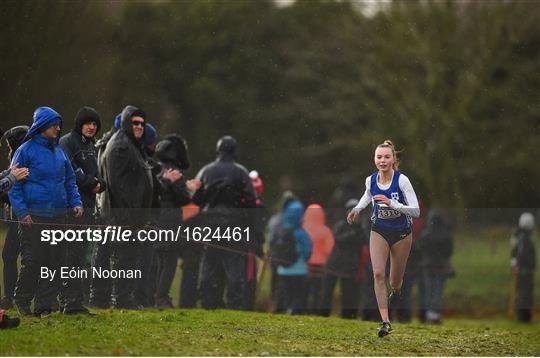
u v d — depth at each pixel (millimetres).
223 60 93438
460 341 27969
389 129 83188
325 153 92125
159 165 31922
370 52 85875
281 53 95438
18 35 60031
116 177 30172
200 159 90688
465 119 80000
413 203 25484
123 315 28625
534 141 81062
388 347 25500
